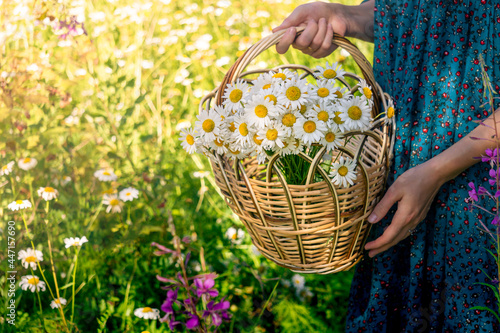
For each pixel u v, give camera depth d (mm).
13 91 1983
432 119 1306
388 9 1375
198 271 1872
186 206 2133
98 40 2926
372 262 1543
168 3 3373
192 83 2994
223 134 1143
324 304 1812
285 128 1070
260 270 1872
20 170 1981
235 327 1706
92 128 2219
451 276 1352
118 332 1676
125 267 1881
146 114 2520
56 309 1723
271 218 1189
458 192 1284
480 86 1243
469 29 1242
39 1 2109
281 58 3150
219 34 3340
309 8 1462
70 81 2191
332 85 1102
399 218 1224
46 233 1909
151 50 3064
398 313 1553
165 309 1136
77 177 2051
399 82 1365
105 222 2020
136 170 2117
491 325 1332
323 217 1181
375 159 1352
